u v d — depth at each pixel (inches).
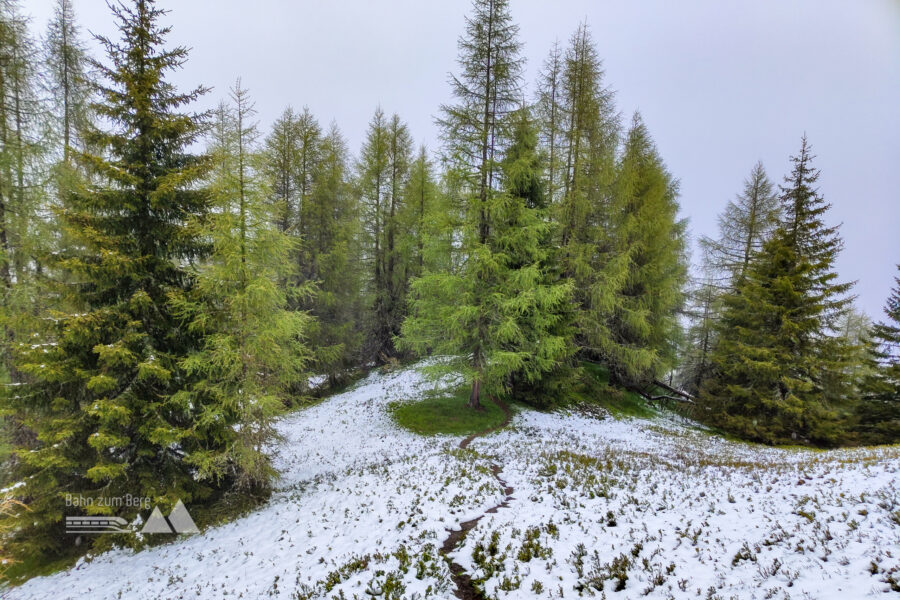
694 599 175.8
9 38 470.3
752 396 808.9
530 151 689.0
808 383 742.5
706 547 222.1
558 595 204.5
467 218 671.1
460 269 693.3
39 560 371.2
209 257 449.7
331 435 725.3
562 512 317.7
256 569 305.4
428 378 754.8
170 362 407.5
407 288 1115.9
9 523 350.9
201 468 399.5
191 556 351.6
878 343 905.5
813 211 800.9
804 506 257.0
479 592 222.7
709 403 882.8
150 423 384.8
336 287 973.8
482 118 692.1
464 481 414.6
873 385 853.2
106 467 355.6
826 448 738.2
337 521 362.3
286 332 442.6
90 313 366.0
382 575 246.1
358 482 459.5
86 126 509.0
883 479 282.4
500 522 309.6
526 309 659.4
